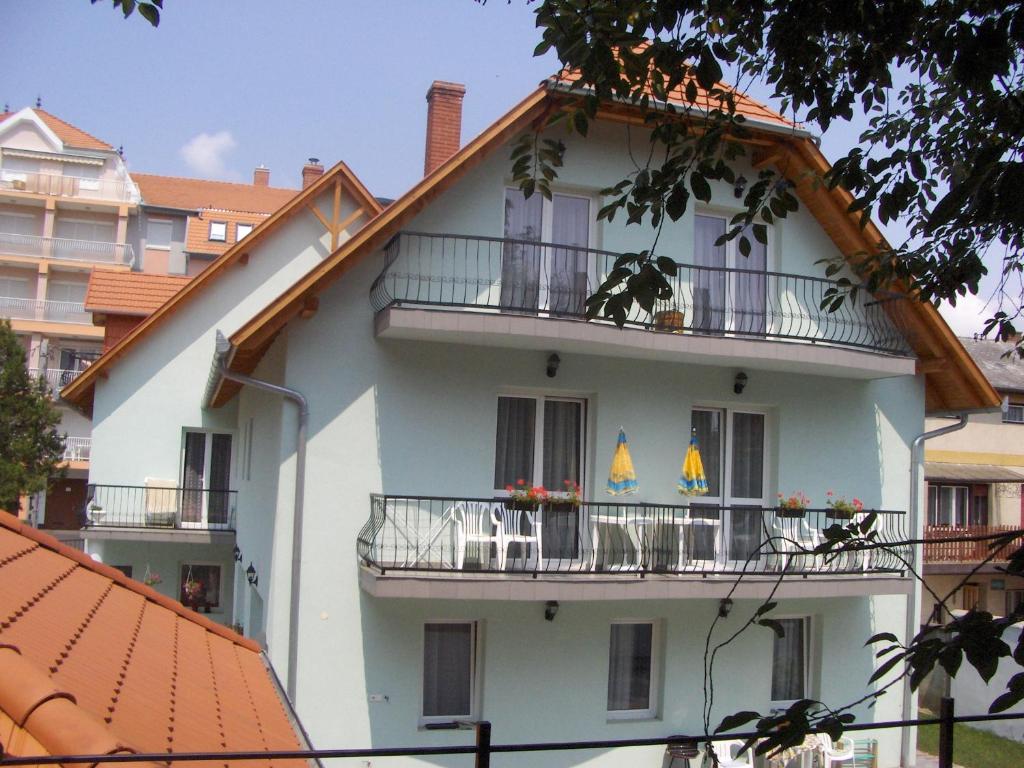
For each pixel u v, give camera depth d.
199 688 5.23
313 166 25.98
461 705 11.03
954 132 5.47
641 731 11.45
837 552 3.18
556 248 11.30
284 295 10.09
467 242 11.16
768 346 11.42
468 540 10.55
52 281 46.75
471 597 10.04
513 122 10.59
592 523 11.48
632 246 11.91
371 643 10.59
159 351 19.41
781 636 3.16
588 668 11.30
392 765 10.58
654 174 4.49
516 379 11.34
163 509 18.95
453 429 11.07
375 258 10.96
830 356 11.73
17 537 6.42
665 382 11.96
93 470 19.02
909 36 4.22
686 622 11.75
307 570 10.47
